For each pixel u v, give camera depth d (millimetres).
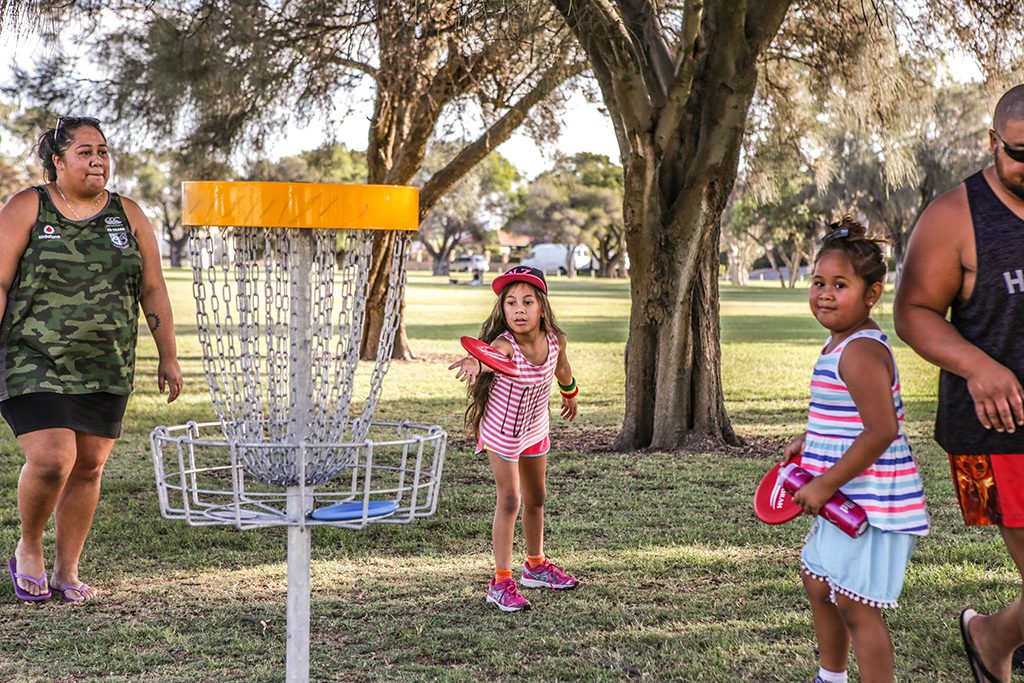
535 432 4547
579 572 4957
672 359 8961
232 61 11773
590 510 6477
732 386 14422
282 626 4117
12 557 4684
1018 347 2988
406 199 2336
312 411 2379
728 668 3623
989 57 9555
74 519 4523
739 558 5195
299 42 11992
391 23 9906
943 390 3178
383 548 5492
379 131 16094
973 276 3031
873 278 2990
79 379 4305
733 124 8594
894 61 11219
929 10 9977
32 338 4246
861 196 34406
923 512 2969
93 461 4484
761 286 82438
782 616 4199
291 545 2416
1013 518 3023
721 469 7941
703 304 9039
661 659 3732
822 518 3021
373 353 16641
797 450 3227
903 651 3766
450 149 16484
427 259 112500
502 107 14023
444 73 13742
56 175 4367
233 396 2406
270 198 2221
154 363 16594
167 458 8188
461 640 3963
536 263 112375
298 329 2344
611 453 8875
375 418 10695
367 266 2357
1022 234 2967
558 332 4559
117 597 4559
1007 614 3215
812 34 11820
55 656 3785
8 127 12742
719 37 8414
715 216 8820
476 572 4980
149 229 4543
